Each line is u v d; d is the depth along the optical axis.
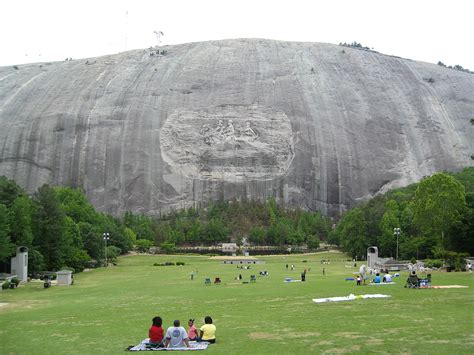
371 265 79.25
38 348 21.50
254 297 36.44
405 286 37.66
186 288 47.59
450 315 24.42
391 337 19.94
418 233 93.69
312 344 19.41
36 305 38.34
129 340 22.30
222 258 115.19
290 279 53.16
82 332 24.84
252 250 150.50
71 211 108.00
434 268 62.44
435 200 65.62
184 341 20.16
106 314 31.23
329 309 27.97
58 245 74.75
